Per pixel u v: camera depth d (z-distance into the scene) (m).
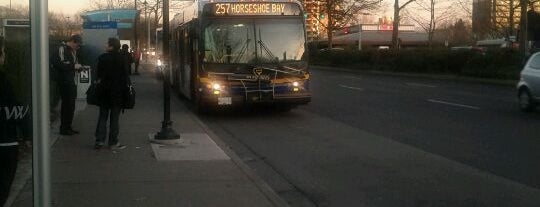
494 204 7.64
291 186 8.86
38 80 3.66
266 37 16.47
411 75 40.75
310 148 12.01
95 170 8.98
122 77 10.62
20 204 6.88
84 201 7.21
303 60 16.61
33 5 3.63
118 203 7.14
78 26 45.78
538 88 17.16
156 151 10.51
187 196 7.52
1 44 5.11
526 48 32.69
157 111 17.20
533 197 7.96
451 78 36.12
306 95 16.67
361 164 10.35
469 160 10.51
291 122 16.11
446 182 8.90
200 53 16.34
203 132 13.11
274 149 11.96
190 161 9.77
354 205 7.75
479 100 21.94
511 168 9.80
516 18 47.62
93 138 11.90
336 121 16.22
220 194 7.65
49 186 3.75
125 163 9.52
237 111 18.56
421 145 12.13
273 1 16.52
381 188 8.61
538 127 14.53
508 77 32.19
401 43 78.50
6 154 5.10
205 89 16.36
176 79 23.61
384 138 13.12
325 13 64.06
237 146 12.36
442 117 16.77
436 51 40.78
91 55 23.16
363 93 25.55
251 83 16.33
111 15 28.64
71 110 12.16
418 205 7.66
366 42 82.12
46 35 3.67
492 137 13.02
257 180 8.47
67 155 10.12
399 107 19.61
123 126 13.74
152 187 7.97
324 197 8.18
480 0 54.38
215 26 16.31
